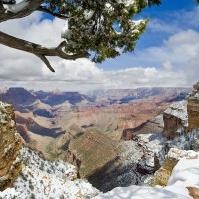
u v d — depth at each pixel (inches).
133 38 319.3
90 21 318.7
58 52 323.6
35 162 1566.2
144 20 320.8
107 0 303.9
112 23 319.0
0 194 439.2
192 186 258.5
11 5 300.4
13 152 866.1
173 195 218.4
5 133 807.1
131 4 296.5
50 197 1168.8
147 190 223.0
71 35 319.3
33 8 303.9
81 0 318.0
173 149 434.0
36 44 327.3
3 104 826.2
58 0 327.0
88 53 330.3
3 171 810.2
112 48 328.5
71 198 1290.6
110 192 221.0
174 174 300.2
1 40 320.5
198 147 848.3
